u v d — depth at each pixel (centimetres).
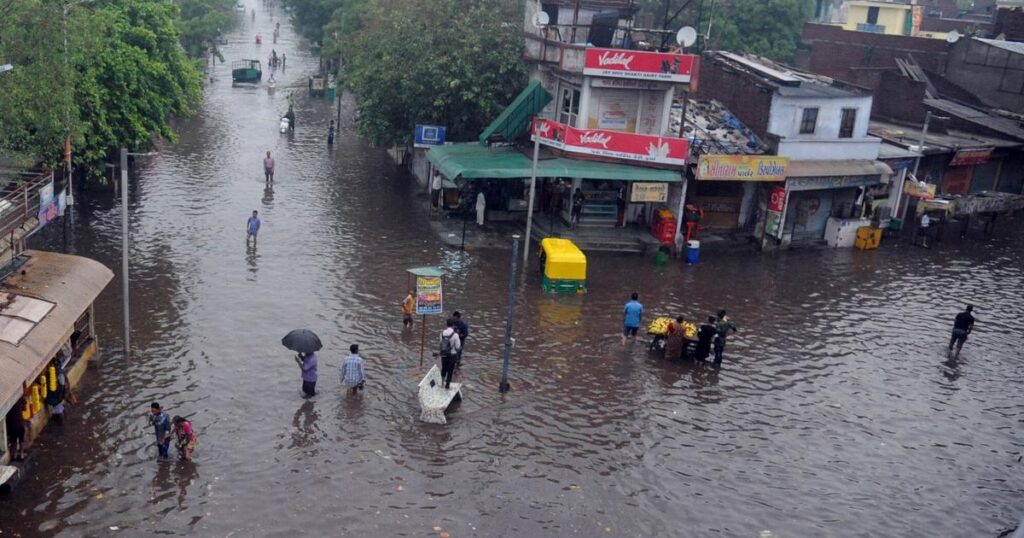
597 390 2292
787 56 6234
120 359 2236
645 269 3306
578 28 4009
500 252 3366
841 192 3888
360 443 1941
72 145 3034
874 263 3634
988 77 5353
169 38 3975
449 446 1959
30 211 2283
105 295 2647
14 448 1752
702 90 4200
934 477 1995
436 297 2347
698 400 2280
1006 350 2783
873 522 1798
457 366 2350
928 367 2603
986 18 8100
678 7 6056
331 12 7606
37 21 2508
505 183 3812
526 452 1961
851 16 7675
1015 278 3569
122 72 3397
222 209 3638
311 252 3184
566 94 3706
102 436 1884
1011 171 4869
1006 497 1936
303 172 4425
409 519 1681
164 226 3347
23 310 1841
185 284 2773
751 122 3800
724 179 3462
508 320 2181
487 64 3953
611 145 3425
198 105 5953
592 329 2691
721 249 3638
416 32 4031
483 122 4028
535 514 1730
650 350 2569
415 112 4112
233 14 10425
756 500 1841
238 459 1841
